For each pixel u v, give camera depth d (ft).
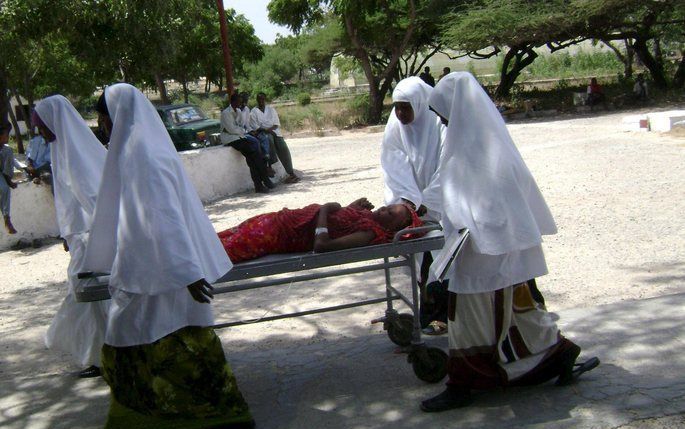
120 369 12.83
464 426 12.79
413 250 14.17
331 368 16.12
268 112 47.09
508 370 13.20
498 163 12.63
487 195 12.53
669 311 17.21
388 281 16.76
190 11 60.49
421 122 17.83
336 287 22.40
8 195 32.78
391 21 97.60
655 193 31.50
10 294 25.45
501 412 13.16
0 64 53.47
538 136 60.75
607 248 23.90
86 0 51.98
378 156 59.67
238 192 45.73
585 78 122.52
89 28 57.72
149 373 12.59
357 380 15.30
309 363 16.56
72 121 15.74
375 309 20.12
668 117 52.11
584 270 21.80
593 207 29.94
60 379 16.74
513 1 86.33
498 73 147.84
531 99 93.97
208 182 43.27
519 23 84.17
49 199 34.94
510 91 104.83
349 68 129.80
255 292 22.63
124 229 11.98
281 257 14.46
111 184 12.44
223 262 13.12
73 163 15.48
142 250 11.85
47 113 15.66
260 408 14.34
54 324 16.46
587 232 26.12
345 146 72.59
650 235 24.98
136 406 12.84
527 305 13.23
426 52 126.62
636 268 21.52
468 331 13.10
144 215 11.85
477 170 12.64
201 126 56.80
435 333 17.70
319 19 102.94
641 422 12.26
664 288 19.53
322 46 109.81
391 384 14.92
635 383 13.67
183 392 12.67
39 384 16.51
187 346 12.59
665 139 48.44
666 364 14.40
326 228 14.38
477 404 13.58
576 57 152.05
